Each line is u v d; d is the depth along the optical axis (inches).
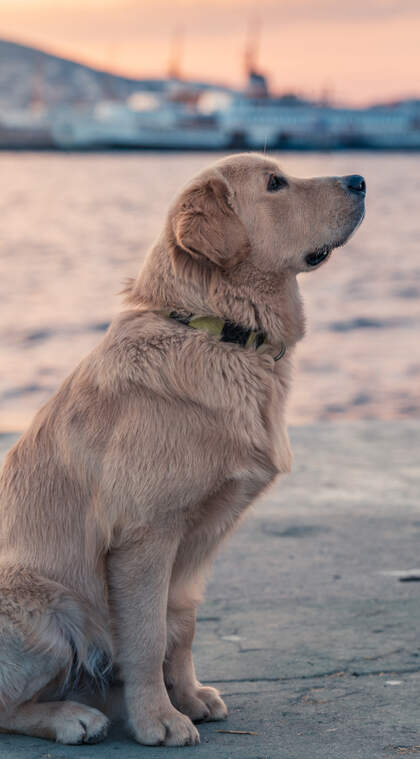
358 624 197.6
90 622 149.6
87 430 149.3
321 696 159.6
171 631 154.6
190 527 149.6
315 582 228.4
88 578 149.2
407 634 190.2
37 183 4955.7
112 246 2101.4
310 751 134.6
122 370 148.6
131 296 165.3
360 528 279.3
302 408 631.2
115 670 153.4
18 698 144.6
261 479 152.1
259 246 167.6
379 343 938.1
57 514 150.9
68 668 147.4
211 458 145.3
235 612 207.8
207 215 158.7
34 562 149.3
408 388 705.6
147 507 142.6
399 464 367.2
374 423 457.4
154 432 144.1
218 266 159.6
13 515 154.3
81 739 140.6
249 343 158.7
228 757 133.0
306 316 175.3
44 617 143.8
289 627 196.9
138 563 143.6
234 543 265.1
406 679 166.4
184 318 156.5
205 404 146.4
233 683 167.6
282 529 279.4
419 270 1699.1
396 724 145.3
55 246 2098.9
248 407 150.6
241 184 170.6
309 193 175.5
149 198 3853.3
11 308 1181.1
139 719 142.1
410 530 276.5
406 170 6181.1
